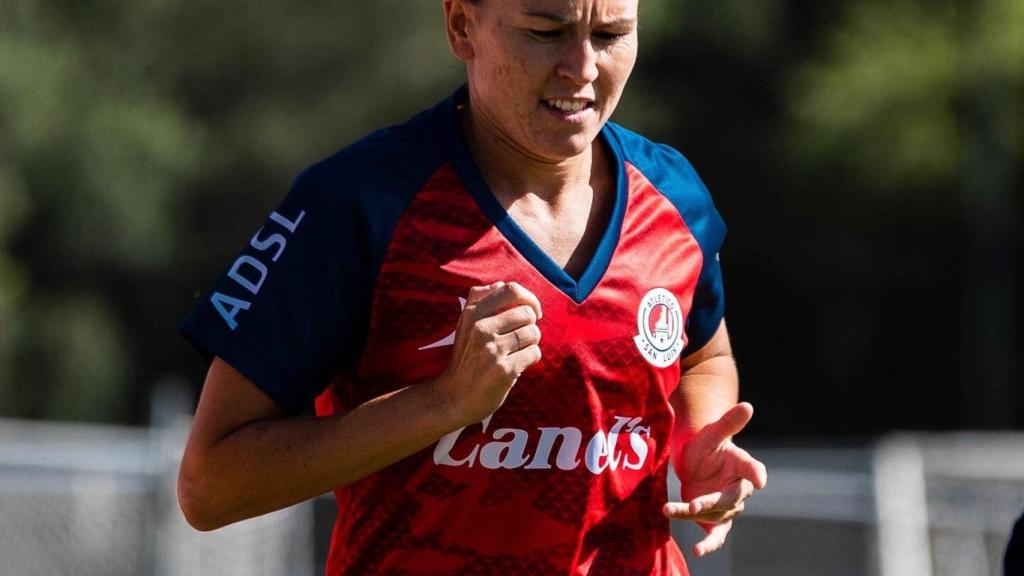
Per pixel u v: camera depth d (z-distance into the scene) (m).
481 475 9.57
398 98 107.31
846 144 98.25
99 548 26.09
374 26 107.19
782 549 30.58
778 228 106.12
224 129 106.38
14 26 99.12
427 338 9.51
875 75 97.50
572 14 9.20
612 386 9.72
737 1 106.94
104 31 102.88
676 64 109.38
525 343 9.00
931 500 29.02
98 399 99.00
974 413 100.19
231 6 105.56
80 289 101.12
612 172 10.20
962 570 28.64
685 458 10.48
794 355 108.50
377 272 9.49
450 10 9.82
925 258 101.94
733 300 108.50
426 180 9.63
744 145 107.12
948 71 96.25
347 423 9.27
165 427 26.53
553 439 9.61
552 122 9.43
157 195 101.19
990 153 96.88
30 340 97.31
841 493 30.09
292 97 107.88
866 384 107.44
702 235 10.37
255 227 106.56
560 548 9.70
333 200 9.49
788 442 107.62
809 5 110.31
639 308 9.84
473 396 9.01
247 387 9.55
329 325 9.55
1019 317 101.06
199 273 105.62
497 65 9.41
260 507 9.60
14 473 25.91
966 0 97.62
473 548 9.65
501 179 9.92
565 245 9.90
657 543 10.14
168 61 105.31
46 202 99.19
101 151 99.19
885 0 101.44
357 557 9.85
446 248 9.55
